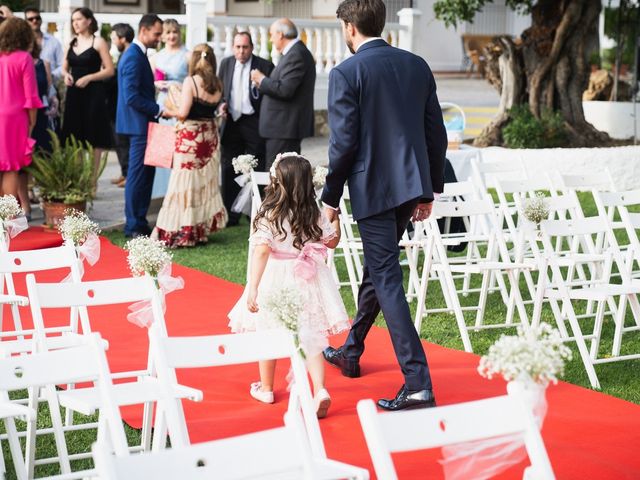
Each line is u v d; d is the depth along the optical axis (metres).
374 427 2.75
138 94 9.83
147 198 10.24
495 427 2.94
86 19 11.27
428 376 5.10
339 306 5.16
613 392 5.81
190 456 2.62
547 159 14.38
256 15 25.72
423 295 6.88
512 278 6.63
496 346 3.04
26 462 4.24
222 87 10.16
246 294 5.31
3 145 9.66
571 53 15.69
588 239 7.71
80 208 10.09
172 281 4.90
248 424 4.99
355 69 5.09
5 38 9.62
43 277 8.39
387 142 5.11
